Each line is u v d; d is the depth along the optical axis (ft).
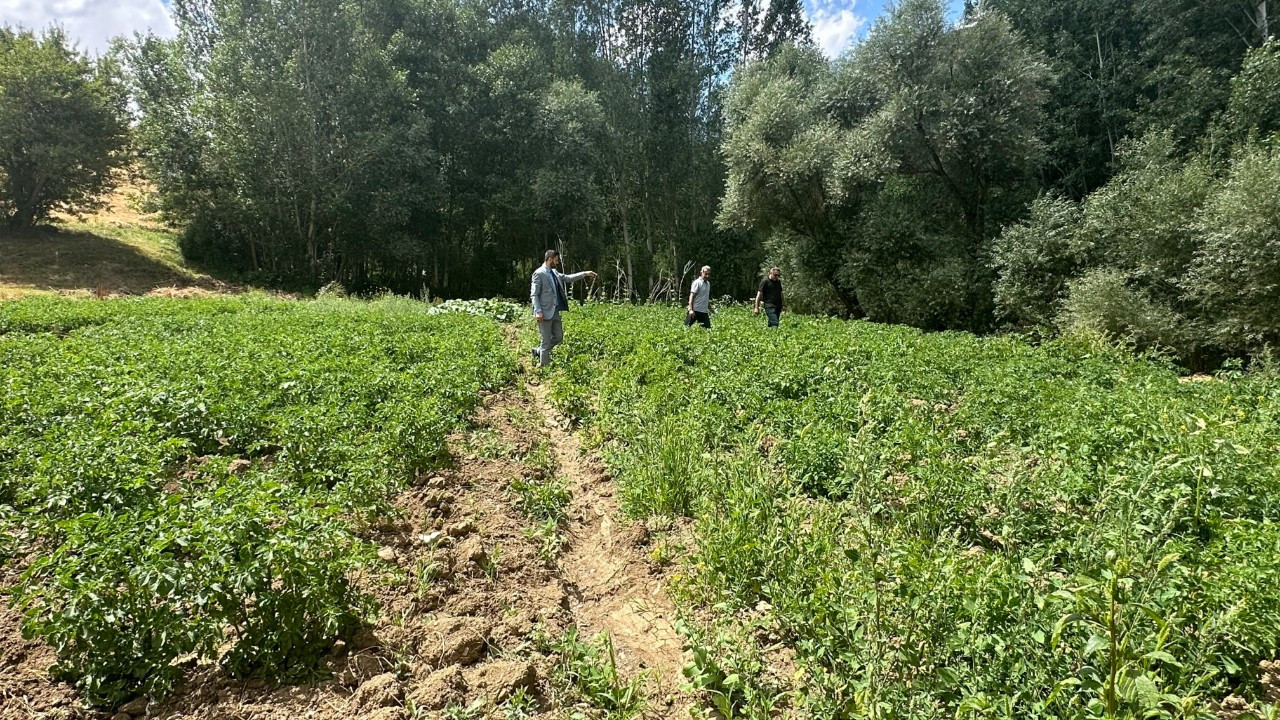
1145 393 26.35
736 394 27.78
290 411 21.25
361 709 10.96
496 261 136.98
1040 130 85.40
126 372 27.76
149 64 109.70
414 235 122.52
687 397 28.50
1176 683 9.92
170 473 19.11
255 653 11.49
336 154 108.37
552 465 24.03
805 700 11.05
